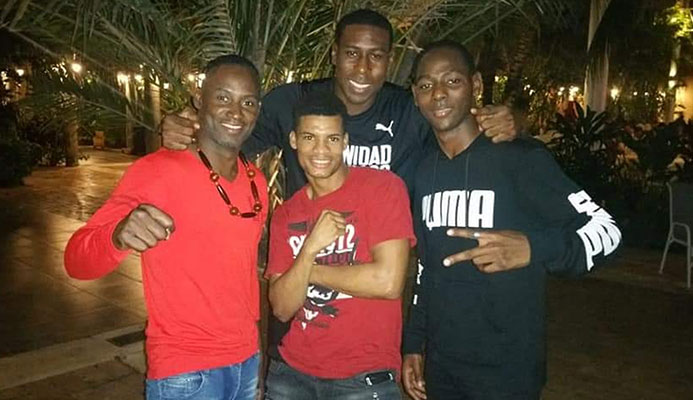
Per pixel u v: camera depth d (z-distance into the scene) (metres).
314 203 2.34
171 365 2.14
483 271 2.03
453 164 2.32
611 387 4.18
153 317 2.19
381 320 2.31
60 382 4.12
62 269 6.80
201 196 2.17
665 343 4.95
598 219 2.08
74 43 4.50
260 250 5.42
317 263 2.31
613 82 17.77
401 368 2.60
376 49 2.66
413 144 2.77
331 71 4.86
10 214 10.00
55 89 4.72
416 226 2.48
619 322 5.42
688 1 19.53
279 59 4.68
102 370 4.30
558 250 2.01
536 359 2.24
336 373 2.29
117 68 4.79
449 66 2.27
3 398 3.90
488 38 11.57
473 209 2.26
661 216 8.41
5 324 5.17
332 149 2.22
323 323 2.29
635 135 10.12
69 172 15.29
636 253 7.93
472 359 2.26
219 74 2.21
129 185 2.12
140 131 17.30
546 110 16.77
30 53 12.13
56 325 5.17
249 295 2.29
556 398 4.02
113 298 5.86
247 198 2.29
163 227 1.86
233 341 2.22
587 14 10.88
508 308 2.21
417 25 4.86
